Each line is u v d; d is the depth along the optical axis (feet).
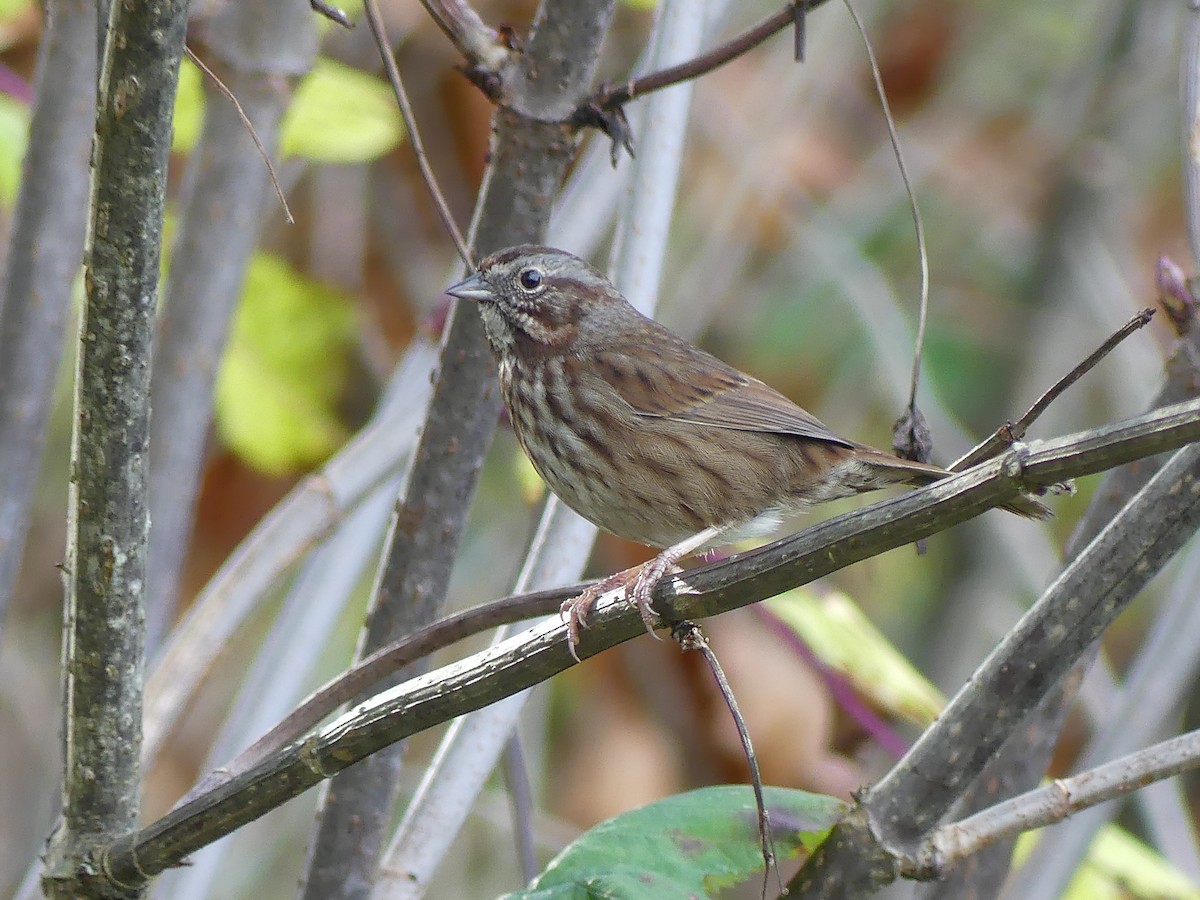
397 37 41.65
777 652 34.45
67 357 42.24
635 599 19.44
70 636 20.81
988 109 57.67
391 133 34.73
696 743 37.01
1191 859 34.86
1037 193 54.90
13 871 40.73
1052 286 53.98
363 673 21.99
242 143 28.66
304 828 44.47
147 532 20.34
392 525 26.40
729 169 48.26
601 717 40.81
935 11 53.83
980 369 54.39
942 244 56.44
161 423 28.50
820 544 18.16
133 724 20.94
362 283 43.55
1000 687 22.04
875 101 54.44
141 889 20.89
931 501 17.26
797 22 23.24
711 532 30.27
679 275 48.11
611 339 31.35
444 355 25.90
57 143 28.63
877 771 38.60
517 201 25.54
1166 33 53.57
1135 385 51.93
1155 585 51.13
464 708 19.52
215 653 26.86
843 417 53.06
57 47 28.73
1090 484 53.36
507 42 25.48
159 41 17.88
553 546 28.14
